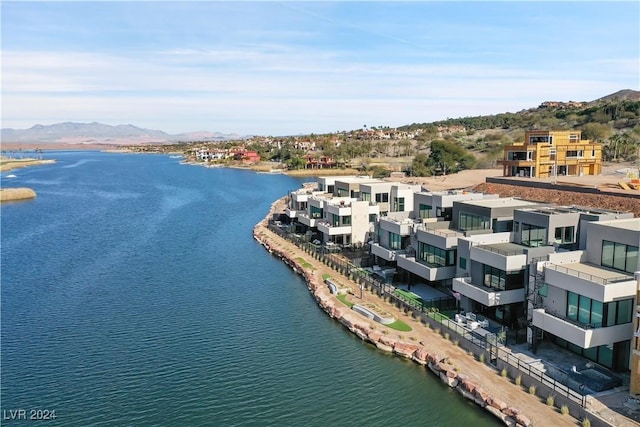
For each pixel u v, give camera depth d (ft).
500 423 109.81
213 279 228.63
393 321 161.17
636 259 121.39
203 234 333.62
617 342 114.11
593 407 101.86
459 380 123.13
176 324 175.11
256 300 199.00
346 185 285.43
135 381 136.67
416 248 186.91
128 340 162.61
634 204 253.65
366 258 224.53
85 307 193.26
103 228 360.69
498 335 135.95
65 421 119.24
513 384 118.32
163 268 248.11
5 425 117.91
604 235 129.80
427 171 553.64
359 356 146.41
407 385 128.98
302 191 325.83
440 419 114.01
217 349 154.61
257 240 310.86
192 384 134.31
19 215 428.15
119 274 238.27
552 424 101.30
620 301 113.39
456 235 172.45
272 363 144.56
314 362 144.05
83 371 142.51
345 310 176.35
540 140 399.85
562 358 125.18
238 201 499.92
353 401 123.44
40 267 252.42
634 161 485.56
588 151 401.49
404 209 253.03
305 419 116.98
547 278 126.00
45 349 156.66
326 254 244.42
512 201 189.47
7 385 135.64
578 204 284.61
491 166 576.20
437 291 182.91
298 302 195.93
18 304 197.36
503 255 140.97
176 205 478.59
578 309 119.24
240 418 118.42
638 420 96.89
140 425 117.08
